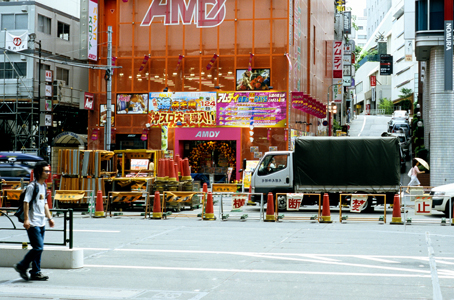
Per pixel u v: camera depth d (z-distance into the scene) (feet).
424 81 149.69
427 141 137.08
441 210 62.85
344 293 27.25
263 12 120.47
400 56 319.27
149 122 124.36
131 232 51.37
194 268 34.01
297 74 129.80
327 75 181.88
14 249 34.30
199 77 122.83
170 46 124.67
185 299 26.13
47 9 144.25
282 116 118.42
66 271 33.06
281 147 118.21
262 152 118.83
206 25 123.03
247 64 120.57
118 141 125.70
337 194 71.00
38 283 29.73
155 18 125.29
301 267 34.22
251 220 62.34
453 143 94.48
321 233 50.72
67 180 72.74
